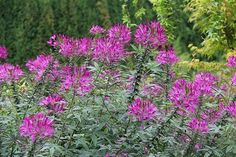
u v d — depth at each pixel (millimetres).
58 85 4910
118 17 16156
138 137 4336
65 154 4176
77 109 4184
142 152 4203
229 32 9164
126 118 4379
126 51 4738
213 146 4621
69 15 15578
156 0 9383
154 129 4293
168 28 9359
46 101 4238
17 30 14914
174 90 4355
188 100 4316
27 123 3674
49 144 3895
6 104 4676
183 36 13680
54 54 4918
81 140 4164
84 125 4359
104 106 4387
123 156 4160
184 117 4672
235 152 4336
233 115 4398
